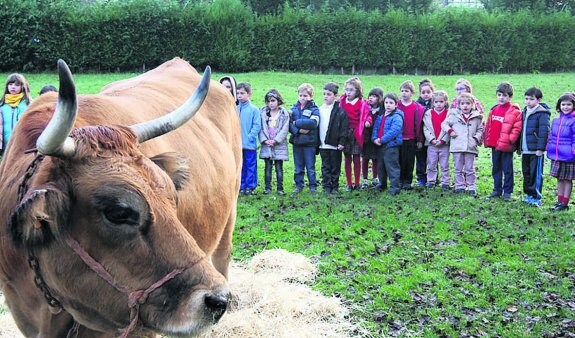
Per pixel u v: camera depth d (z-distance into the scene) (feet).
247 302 20.39
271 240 26.84
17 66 81.87
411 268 23.45
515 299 20.89
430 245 26.21
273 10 105.81
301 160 36.09
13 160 11.12
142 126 10.98
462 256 24.86
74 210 9.52
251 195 35.04
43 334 11.19
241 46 86.94
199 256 9.85
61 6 81.05
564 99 31.01
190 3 89.35
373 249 25.70
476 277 22.66
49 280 9.99
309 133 35.47
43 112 11.82
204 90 11.43
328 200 33.71
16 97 32.53
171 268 9.65
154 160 10.90
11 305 11.65
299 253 25.03
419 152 36.65
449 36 90.48
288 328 18.70
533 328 18.75
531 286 21.93
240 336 18.24
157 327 9.81
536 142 32.19
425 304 20.47
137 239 9.53
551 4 119.24
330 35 88.74
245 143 35.35
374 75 88.28
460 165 34.86
